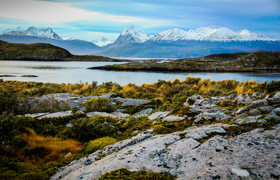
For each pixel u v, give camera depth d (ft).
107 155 15.94
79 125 23.72
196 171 10.70
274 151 11.79
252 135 14.35
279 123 16.30
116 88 73.20
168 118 23.88
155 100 47.21
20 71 248.11
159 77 205.26
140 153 13.73
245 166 10.48
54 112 33.58
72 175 12.61
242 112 22.47
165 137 16.19
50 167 15.49
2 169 14.06
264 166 10.30
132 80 176.76
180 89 69.72
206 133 15.94
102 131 23.89
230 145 13.12
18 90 65.26
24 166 15.15
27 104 34.45
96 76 209.15
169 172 11.02
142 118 28.96
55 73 232.53
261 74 242.37
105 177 10.91
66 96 52.44
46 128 23.54
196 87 69.72
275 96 23.94
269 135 14.11
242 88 48.70
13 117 21.53
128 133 23.13
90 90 71.31
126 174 11.09
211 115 22.58
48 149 18.79
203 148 13.15
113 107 38.78
